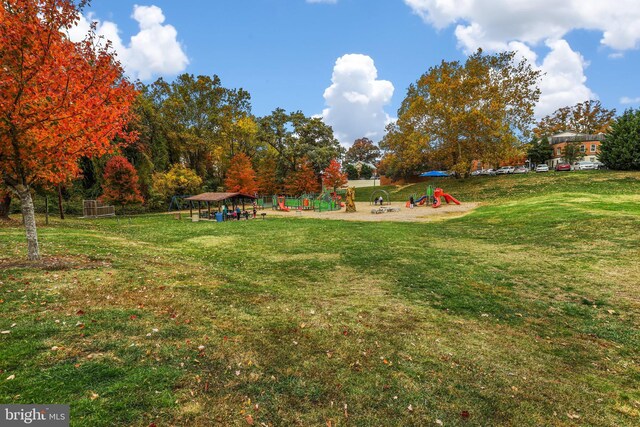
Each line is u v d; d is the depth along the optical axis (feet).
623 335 20.40
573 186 117.60
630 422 12.41
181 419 10.83
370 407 12.42
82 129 26.12
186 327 17.93
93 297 21.22
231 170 173.78
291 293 26.91
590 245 42.91
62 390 11.62
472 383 14.55
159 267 32.24
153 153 166.50
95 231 65.05
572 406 13.28
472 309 24.56
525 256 41.19
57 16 23.97
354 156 430.20
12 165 26.81
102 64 26.09
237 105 221.46
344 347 17.22
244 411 11.62
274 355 15.81
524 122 142.31
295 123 190.08
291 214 123.24
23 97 23.73
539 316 23.38
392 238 57.88
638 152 130.00
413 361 16.21
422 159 179.83
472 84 134.62
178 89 197.47
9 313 17.60
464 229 67.10
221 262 40.83
